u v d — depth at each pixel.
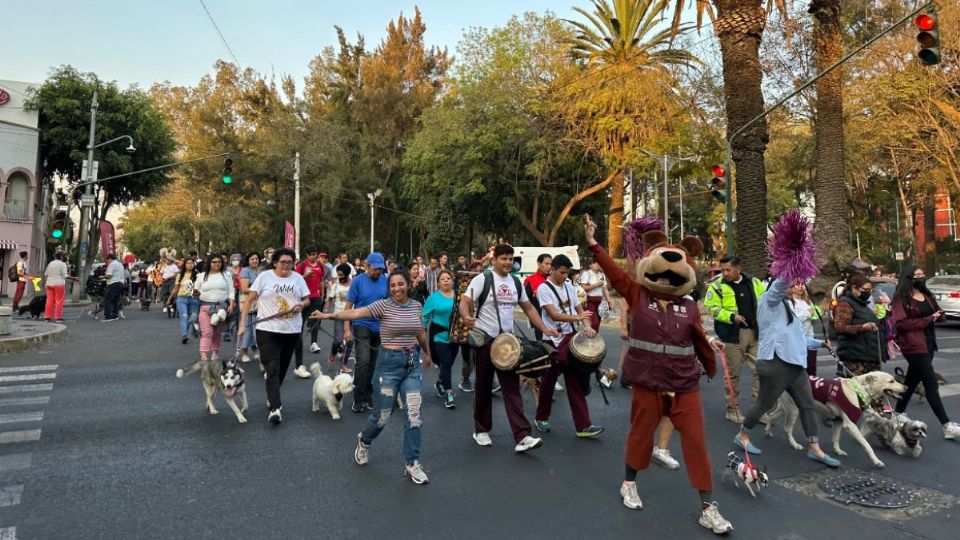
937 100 22.23
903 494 4.64
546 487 4.70
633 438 4.27
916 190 30.75
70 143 30.64
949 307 17.17
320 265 11.84
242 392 6.76
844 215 18.23
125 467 5.01
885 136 24.44
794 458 5.54
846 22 23.50
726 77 15.88
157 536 3.76
